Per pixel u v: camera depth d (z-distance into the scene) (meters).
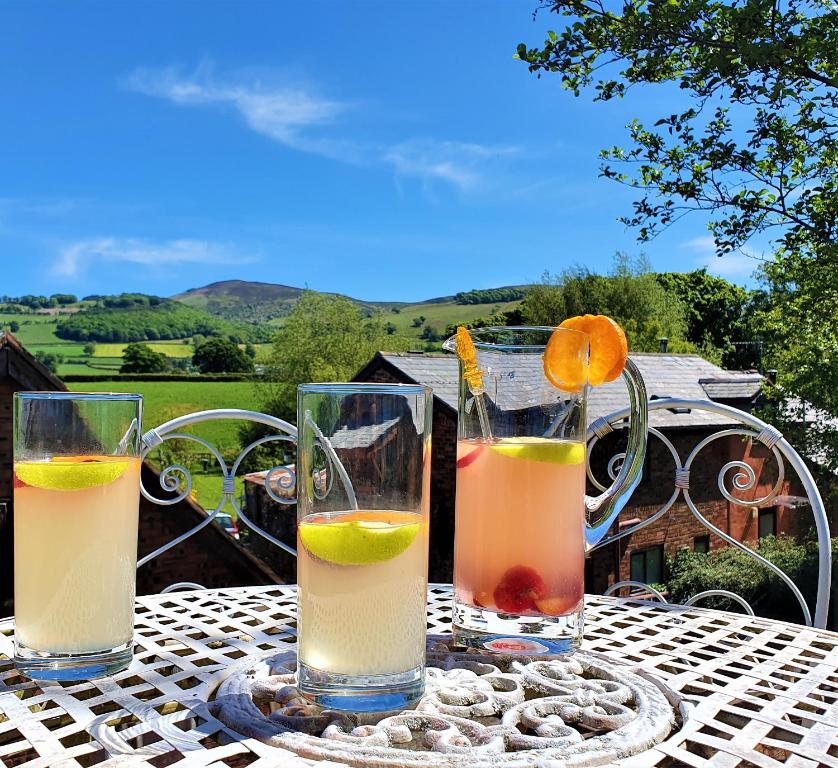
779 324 6.66
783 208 4.14
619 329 0.81
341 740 0.55
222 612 1.01
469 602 0.78
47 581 0.70
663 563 12.91
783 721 0.62
